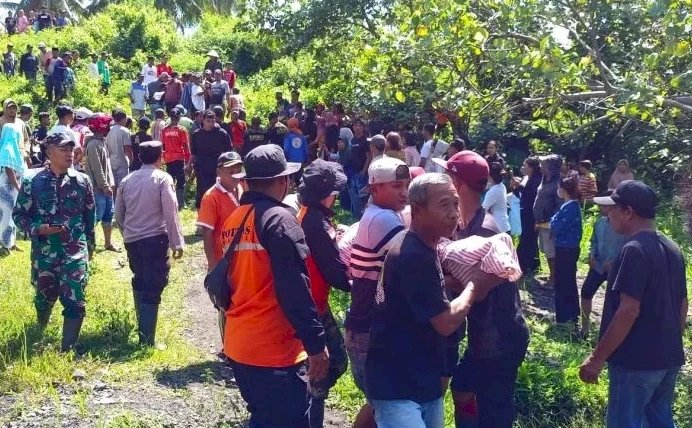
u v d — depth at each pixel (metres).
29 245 10.66
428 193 3.53
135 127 20.52
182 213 13.38
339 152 13.92
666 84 8.68
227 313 3.98
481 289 3.80
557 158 10.05
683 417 5.72
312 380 3.94
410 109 15.50
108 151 11.67
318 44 18.02
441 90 9.82
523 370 5.98
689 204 11.65
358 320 4.23
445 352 3.76
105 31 33.00
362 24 17.25
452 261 3.84
